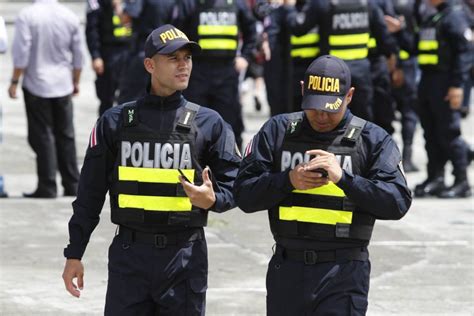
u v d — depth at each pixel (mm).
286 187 9430
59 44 21219
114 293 10078
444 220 20344
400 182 9570
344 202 9617
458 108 22156
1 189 21656
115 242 10164
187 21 22062
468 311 14727
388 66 23797
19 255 17094
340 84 9484
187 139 10055
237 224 19531
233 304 14758
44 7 21125
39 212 20234
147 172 10008
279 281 9797
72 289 10188
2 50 16594
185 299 10039
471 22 22062
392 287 15812
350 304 9641
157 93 10094
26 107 21406
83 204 10211
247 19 22625
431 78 22125
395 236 18969
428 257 17562
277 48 23703
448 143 22406
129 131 10078
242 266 16688
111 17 27188
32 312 14289
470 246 18328
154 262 9969
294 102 23422
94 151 10164
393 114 23797
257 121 34094
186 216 9984
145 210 9969
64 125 21641
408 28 24500
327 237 9625
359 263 9742
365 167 9688
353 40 22000
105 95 27766
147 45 10016
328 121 9594
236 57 22656
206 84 22156
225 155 10141
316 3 22031
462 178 22656
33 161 26281
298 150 9750
